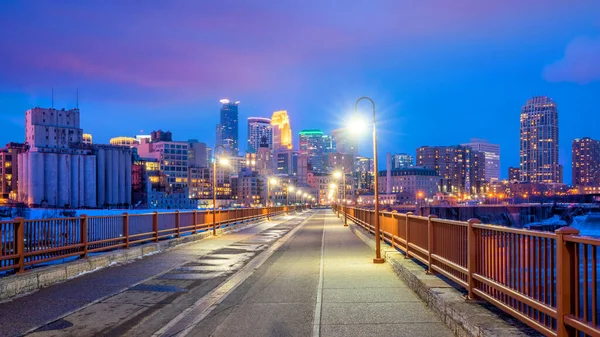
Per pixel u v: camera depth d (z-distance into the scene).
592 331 4.98
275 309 10.01
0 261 11.88
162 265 17.25
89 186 185.88
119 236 19.27
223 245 25.48
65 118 194.38
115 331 8.49
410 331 8.13
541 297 6.28
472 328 7.09
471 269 8.78
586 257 5.25
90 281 13.73
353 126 22.20
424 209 193.50
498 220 190.12
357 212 41.62
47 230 14.26
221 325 8.81
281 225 47.72
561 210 192.00
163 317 9.48
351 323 8.72
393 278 13.63
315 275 14.52
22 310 10.07
